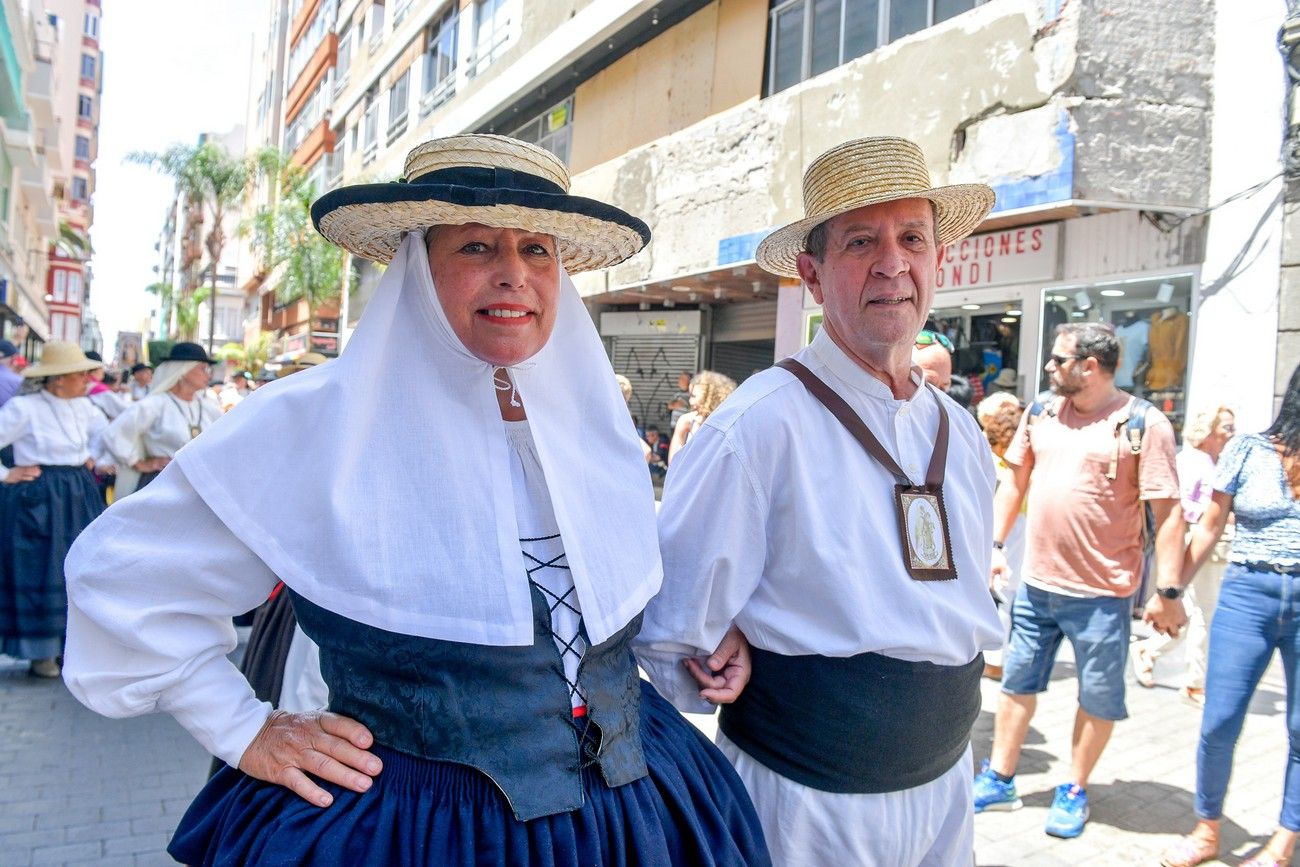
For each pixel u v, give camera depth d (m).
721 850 1.58
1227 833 3.55
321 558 1.38
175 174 33.47
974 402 7.80
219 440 1.41
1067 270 7.09
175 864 3.28
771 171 9.20
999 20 6.82
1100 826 3.62
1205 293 6.20
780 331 10.05
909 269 1.89
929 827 1.91
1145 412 3.44
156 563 1.38
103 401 7.97
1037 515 3.60
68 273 45.47
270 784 1.42
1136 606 5.12
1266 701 5.18
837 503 1.82
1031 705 3.72
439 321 1.48
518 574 1.43
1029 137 6.55
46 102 23.47
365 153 24.67
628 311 14.08
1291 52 5.80
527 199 1.41
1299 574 3.05
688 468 1.88
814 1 9.30
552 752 1.42
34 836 3.44
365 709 1.42
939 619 1.83
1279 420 3.17
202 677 1.45
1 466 5.18
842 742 1.79
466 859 1.32
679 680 1.91
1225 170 6.15
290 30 38.59
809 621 1.80
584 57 12.96
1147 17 6.27
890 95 7.75
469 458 1.46
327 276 26.75
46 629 5.21
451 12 18.14
